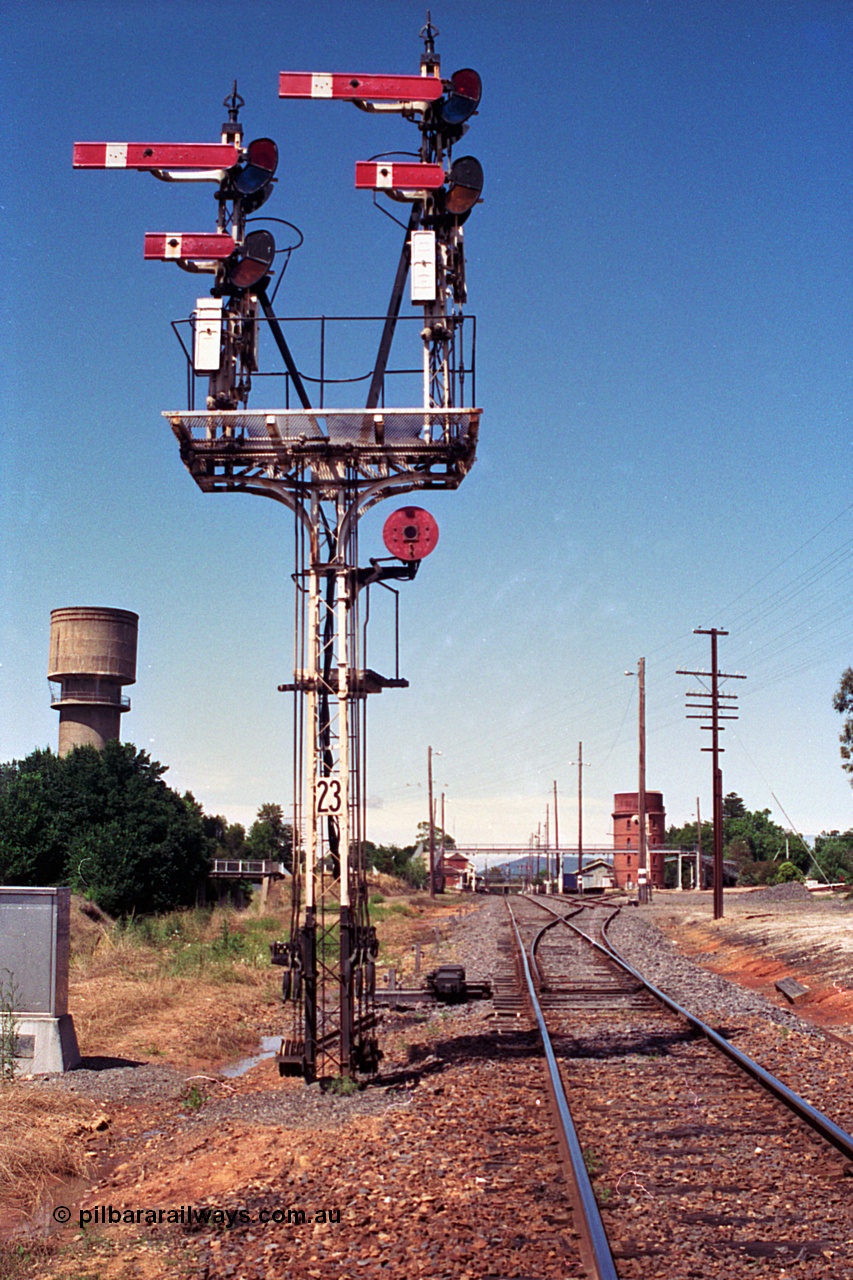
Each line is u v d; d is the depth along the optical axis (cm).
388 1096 1057
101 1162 928
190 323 1202
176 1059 1398
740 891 7362
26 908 1262
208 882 5088
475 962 2511
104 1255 681
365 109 1259
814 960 2156
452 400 1232
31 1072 1234
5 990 1255
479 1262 618
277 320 1242
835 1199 714
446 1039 1410
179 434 1189
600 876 10944
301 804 1196
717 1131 888
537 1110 968
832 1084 1061
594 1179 758
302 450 1189
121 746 4728
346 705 1180
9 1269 668
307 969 1152
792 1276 594
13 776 4997
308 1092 1095
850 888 5234
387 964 2603
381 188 1233
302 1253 652
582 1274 600
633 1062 1194
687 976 2102
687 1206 705
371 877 8562
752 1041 1335
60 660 5778
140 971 2194
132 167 1245
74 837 4166
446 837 13662
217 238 1240
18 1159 867
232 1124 972
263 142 1268
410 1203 720
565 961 2434
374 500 1273
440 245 1258
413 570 1252
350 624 1210
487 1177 769
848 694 4391
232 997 1920
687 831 14812
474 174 1240
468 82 1254
